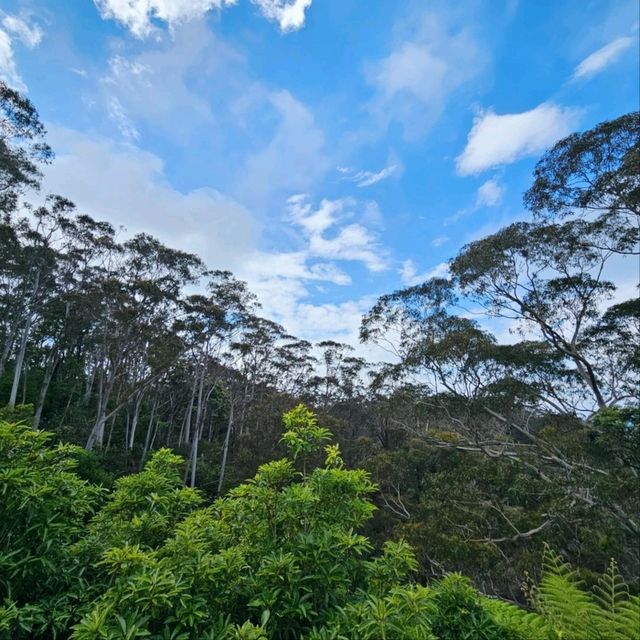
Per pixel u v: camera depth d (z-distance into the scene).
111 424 26.98
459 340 11.51
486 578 8.98
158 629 2.34
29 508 2.70
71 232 21.08
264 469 3.29
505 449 11.84
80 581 2.82
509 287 12.86
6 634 2.37
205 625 2.39
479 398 11.36
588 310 12.13
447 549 9.35
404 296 14.57
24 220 19.62
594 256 11.80
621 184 10.21
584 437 9.32
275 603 2.50
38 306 22.28
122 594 2.31
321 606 2.61
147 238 21.66
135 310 20.03
